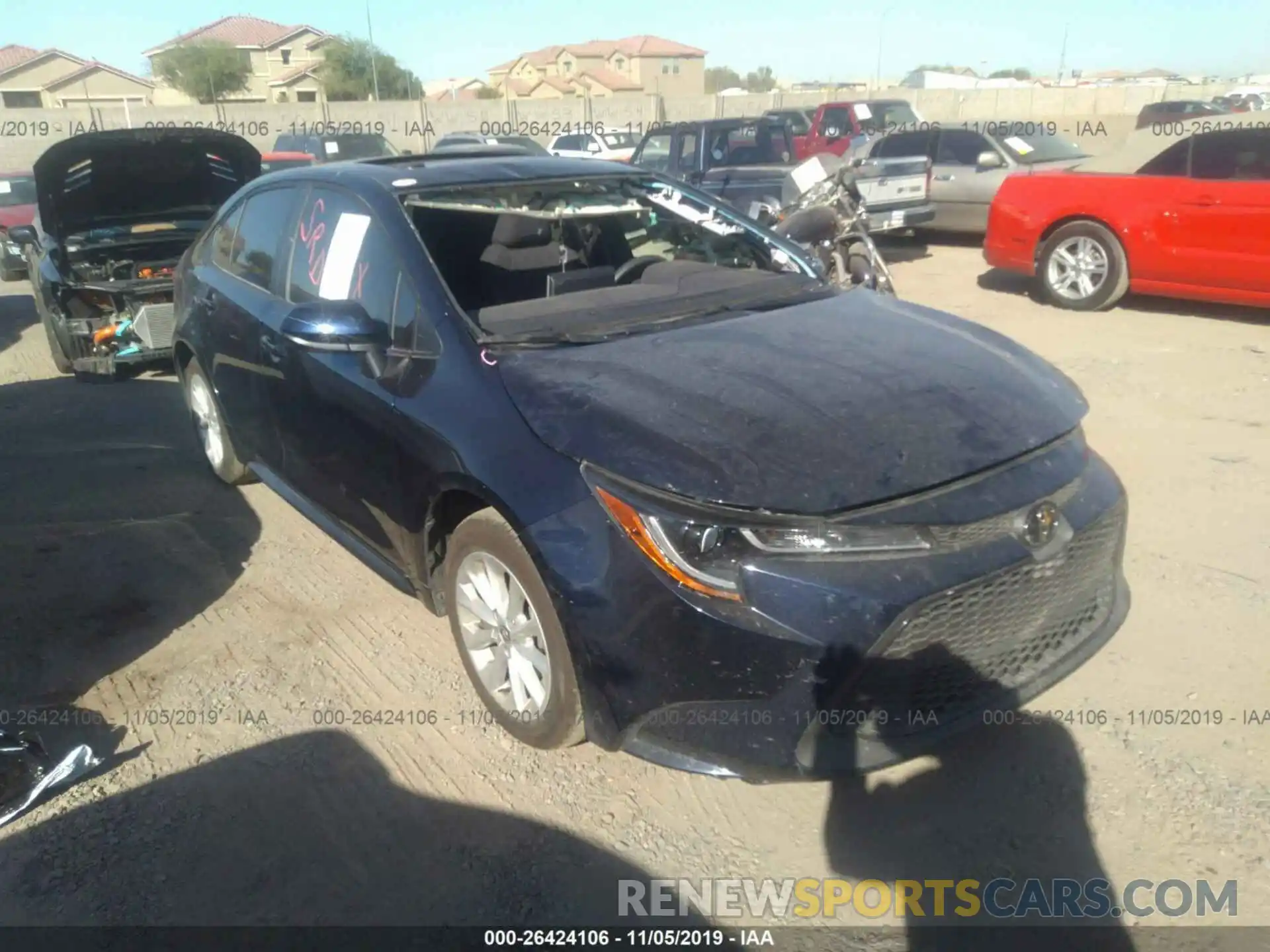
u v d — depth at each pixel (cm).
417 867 279
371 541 384
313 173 439
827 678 252
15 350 923
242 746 332
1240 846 272
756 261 451
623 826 292
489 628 324
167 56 5059
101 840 292
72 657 387
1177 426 568
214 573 454
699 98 3281
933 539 264
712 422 284
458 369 329
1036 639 290
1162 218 798
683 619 258
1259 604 383
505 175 416
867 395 300
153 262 766
